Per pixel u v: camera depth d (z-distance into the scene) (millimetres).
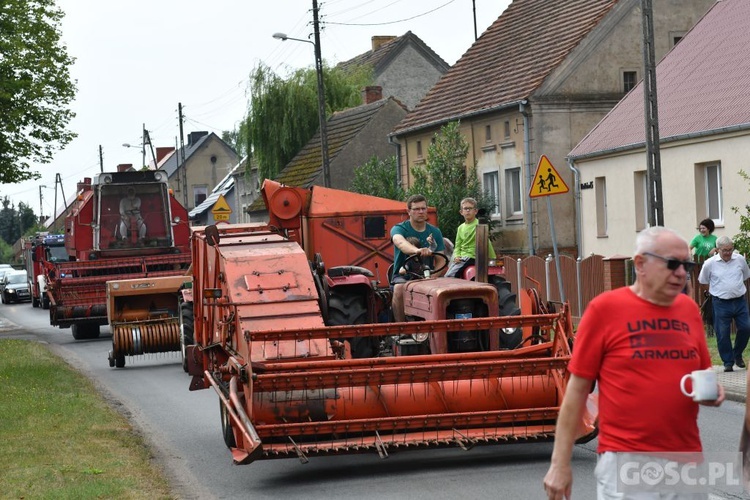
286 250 13930
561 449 6684
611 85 42156
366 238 18703
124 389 21578
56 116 42125
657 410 6473
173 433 15891
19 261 150500
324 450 11453
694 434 6570
